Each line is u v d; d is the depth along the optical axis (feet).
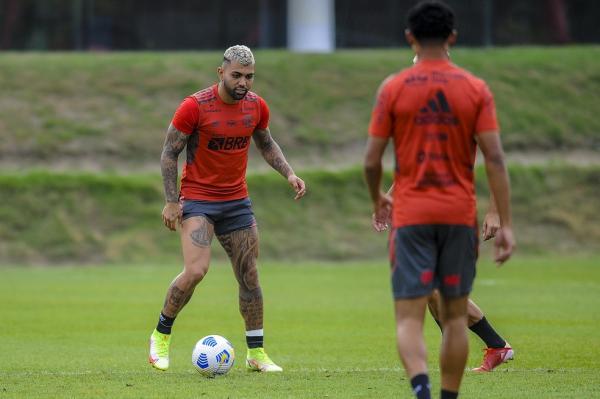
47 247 285.02
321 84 379.35
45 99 364.17
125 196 305.32
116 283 222.28
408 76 72.59
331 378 98.94
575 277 229.25
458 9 436.35
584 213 313.94
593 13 457.27
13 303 183.73
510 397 87.51
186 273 100.63
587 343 129.49
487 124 72.13
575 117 371.56
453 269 72.84
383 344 132.16
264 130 105.60
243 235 103.71
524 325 149.69
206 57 399.03
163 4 437.99
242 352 125.08
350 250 290.15
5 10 434.30
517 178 324.19
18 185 305.32
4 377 100.58
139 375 101.71
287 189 313.73
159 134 351.25
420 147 72.18
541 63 399.85
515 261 273.33
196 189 102.27
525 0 451.12
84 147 342.03
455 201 72.13
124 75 380.78
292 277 235.40
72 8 436.76
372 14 438.81
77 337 140.56
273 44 441.27
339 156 344.28
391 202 76.84
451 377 74.08
